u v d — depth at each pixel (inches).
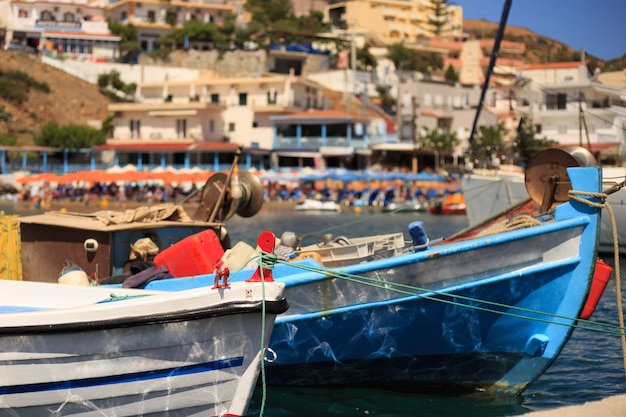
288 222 1868.8
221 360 354.6
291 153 3016.7
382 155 3191.4
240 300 348.8
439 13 5900.6
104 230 474.0
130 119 3112.7
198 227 516.4
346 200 2507.4
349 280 433.1
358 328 441.7
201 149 2861.7
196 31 4003.4
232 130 3147.1
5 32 3700.8
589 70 1476.4
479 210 1261.1
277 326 440.5
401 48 4404.5
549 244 438.6
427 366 456.1
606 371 514.6
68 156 2989.7
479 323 444.5
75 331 336.2
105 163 3031.5
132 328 341.1
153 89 3351.4
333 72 3878.0
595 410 423.2
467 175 1316.4
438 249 430.6
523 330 446.9
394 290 432.5
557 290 440.8
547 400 453.4
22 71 3319.4
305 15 5260.8
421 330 443.5
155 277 439.8
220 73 3868.1
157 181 2716.5
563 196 485.7
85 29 3838.6
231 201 559.5
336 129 3080.7
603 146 1390.3
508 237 430.6
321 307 437.1
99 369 343.6
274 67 3973.9
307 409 437.1
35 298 402.9
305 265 439.8
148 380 349.4
